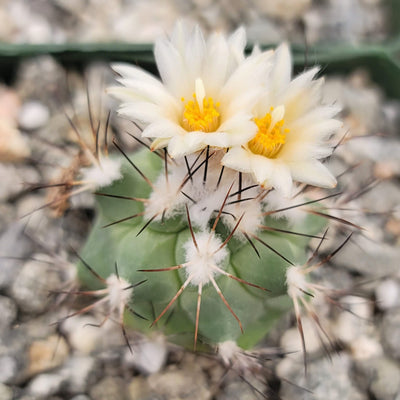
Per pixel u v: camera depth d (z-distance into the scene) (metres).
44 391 0.19
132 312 0.16
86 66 0.26
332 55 0.27
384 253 0.22
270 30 0.30
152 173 0.15
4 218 0.22
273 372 0.20
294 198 0.15
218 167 0.15
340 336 0.21
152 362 0.19
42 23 0.29
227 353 0.15
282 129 0.14
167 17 0.30
